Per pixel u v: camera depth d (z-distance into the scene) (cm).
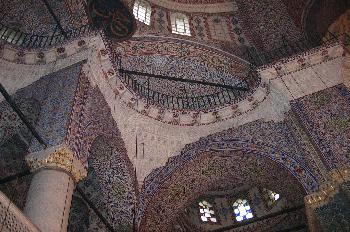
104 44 1027
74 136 829
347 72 1134
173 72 1339
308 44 1326
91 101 966
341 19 1336
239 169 1170
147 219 1054
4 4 1149
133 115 1145
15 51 1003
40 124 850
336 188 916
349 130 1002
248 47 1409
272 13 1432
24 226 573
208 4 1587
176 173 1136
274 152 1098
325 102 1080
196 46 1394
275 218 1484
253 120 1177
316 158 1018
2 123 962
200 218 1609
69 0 1108
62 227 676
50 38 1080
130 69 1276
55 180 734
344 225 870
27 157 770
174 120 1195
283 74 1160
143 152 1130
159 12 1502
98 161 1062
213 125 1199
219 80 1357
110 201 1048
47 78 976
